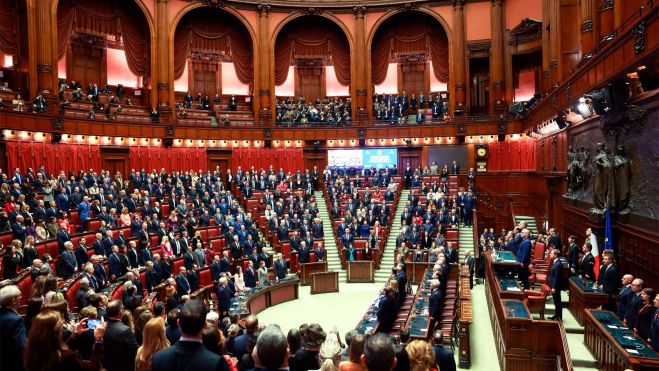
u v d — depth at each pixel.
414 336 10.49
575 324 12.47
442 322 12.56
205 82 34.81
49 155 24.05
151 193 23.72
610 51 12.69
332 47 36.12
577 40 23.25
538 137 27.23
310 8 34.12
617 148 13.41
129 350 5.45
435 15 33.62
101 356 5.62
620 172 13.27
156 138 29.39
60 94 26.09
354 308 18.42
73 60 29.14
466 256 19.81
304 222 24.16
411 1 33.59
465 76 33.22
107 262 14.78
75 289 11.60
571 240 15.82
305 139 33.31
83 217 17.92
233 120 33.03
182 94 33.88
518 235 17.77
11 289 4.49
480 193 28.05
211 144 31.48
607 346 9.23
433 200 25.45
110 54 31.06
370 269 22.42
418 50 35.50
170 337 6.94
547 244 18.34
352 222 24.34
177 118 31.09
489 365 11.65
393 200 26.91
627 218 12.94
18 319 4.42
